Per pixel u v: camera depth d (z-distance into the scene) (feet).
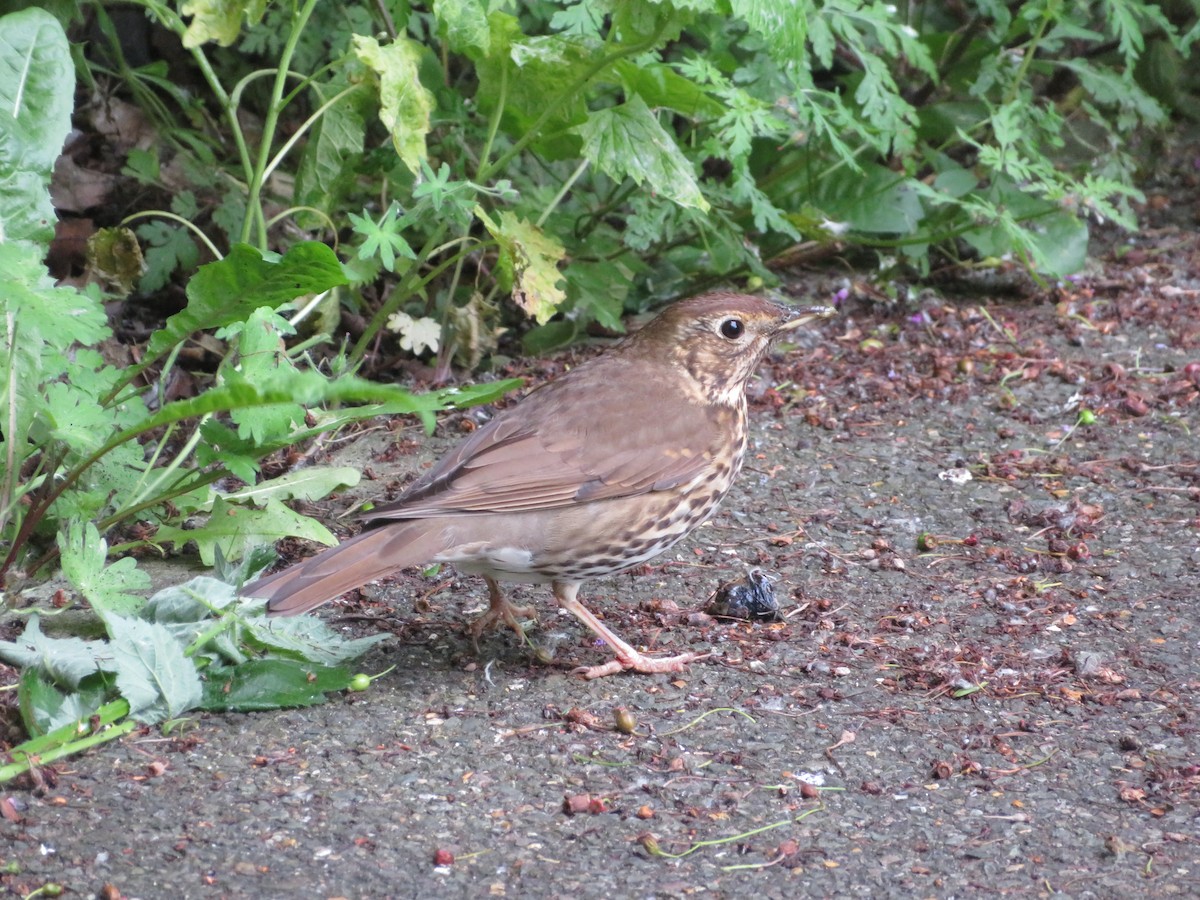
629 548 30.37
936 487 39.96
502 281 38.70
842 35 48.01
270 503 33.76
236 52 51.55
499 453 29.40
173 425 36.52
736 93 42.09
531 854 24.21
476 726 28.35
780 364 47.47
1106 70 53.06
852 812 25.72
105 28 45.34
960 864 24.25
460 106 43.37
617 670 30.60
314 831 24.61
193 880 23.16
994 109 50.57
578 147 40.96
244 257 28.96
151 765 26.16
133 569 29.50
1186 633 32.48
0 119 31.45
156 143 48.39
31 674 26.96
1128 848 24.67
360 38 35.45
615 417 30.17
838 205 51.29
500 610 31.83
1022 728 28.58
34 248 29.55
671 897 23.18
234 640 29.37
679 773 26.81
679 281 51.29
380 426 42.70
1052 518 37.88
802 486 39.91
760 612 33.09
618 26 37.52
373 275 41.04
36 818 24.58
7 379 30.27
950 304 52.42
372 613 33.30
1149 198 61.36
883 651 31.60
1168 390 45.42
